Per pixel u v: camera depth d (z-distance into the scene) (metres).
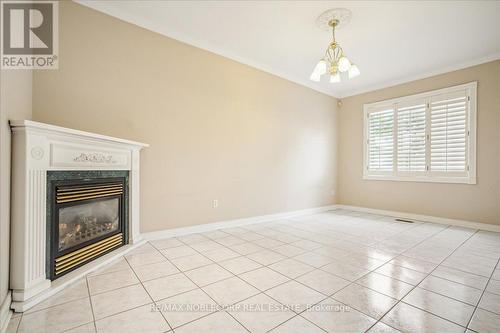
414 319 1.43
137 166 2.71
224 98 3.55
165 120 3.00
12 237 1.54
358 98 5.21
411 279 1.96
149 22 2.85
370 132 5.02
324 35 3.13
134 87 2.77
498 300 1.64
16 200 1.55
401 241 3.01
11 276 1.53
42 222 1.68
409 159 4.43
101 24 2.54
